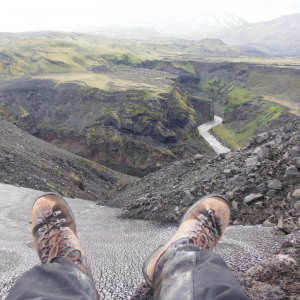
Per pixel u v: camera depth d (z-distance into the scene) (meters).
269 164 6.51
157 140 117.38
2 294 2.42
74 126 120.19
